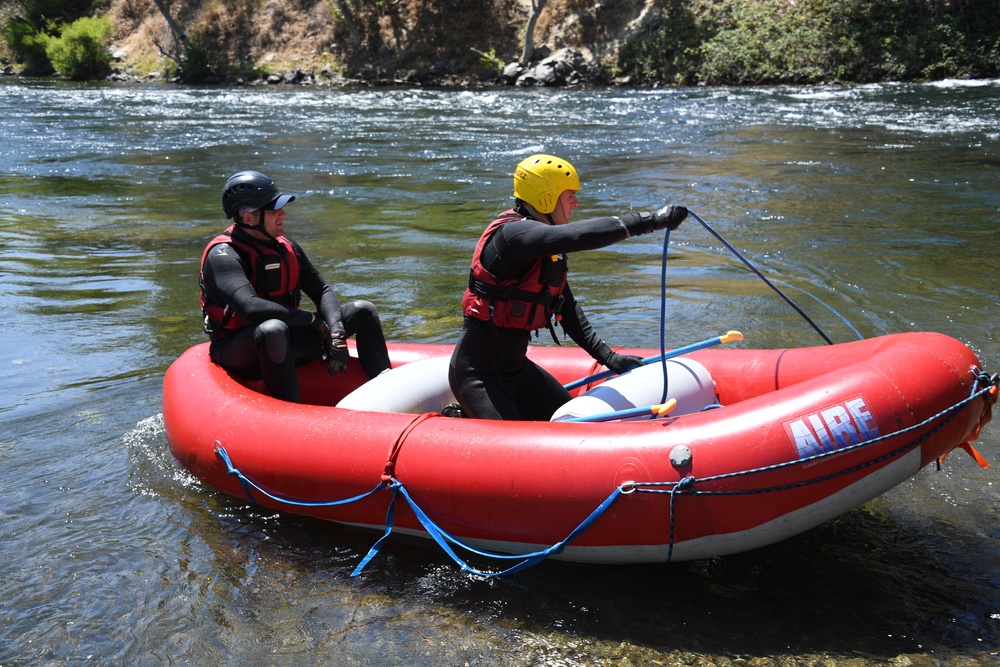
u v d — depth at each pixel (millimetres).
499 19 27125
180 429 3738
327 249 7758
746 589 2941
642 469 2830
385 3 28406
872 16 22188
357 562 3182
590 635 2736
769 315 5676
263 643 2734
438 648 2693
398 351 4320
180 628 2811
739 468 2766
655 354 3873
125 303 6250
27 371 4977
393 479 3133
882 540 3189
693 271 6805
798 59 22031
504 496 2969
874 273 6520
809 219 8328
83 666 2646
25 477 3787
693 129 14922
